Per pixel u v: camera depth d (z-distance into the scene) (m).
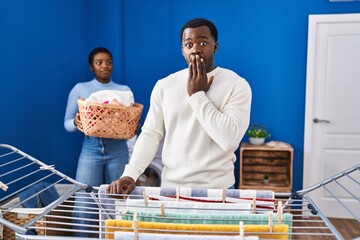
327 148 3.43
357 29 3.28
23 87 2.45
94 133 1.88
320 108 3.41
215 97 1.16
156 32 3.52
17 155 2.36
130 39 3.54
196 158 1.17
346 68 3.33
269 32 3.41
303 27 3.37
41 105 2.68
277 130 3.48
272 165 3.28
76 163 3.22
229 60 3.47
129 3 3.51
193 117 1.16
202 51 1.12
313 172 3.46
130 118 1.87
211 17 3.46
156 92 1.25
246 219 0.94
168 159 1.22
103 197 1.18
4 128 2.25
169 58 3.53
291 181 3.16
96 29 3.47
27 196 2.14
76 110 2.44
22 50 2.44
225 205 1.01
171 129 1.21
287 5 3.36
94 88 2.45
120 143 2.36
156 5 3.50
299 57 3.40
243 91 1.16
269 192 1.08
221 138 1.08
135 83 3.58
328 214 3.45
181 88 1.20
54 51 2.87
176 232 0.88
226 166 1.20
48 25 2.77
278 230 0.85
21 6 2.42
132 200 1.05
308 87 3.37
